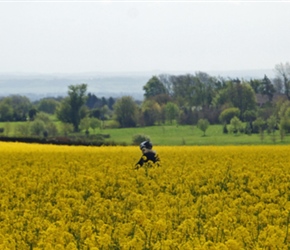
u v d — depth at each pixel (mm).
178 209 47844
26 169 77750
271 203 49688
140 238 37469
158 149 122062
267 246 35875
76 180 62875
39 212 48562
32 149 121188
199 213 47656
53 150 117375
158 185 63219
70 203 51719
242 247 36031
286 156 93812
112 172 71750
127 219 45500
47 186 63344
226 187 64375
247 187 61562
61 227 39750
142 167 72375
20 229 42188
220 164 79312
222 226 41125
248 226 41281
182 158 90312
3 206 51812
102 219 45688
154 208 48281
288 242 37750
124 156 95062
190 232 40250
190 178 67375
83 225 42094
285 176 67000
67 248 35094
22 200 56031
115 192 59406
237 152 102812
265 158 86875
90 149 124562
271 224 43094
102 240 36281
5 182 63688
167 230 40469
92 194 59094
